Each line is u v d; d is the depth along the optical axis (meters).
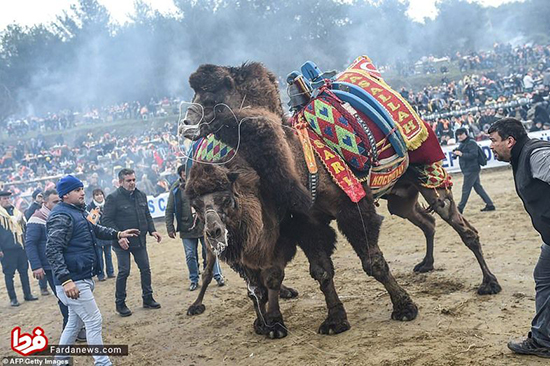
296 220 6.08
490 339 5.10
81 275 5.34
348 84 6.48
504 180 15.97
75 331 5.50
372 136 6.14
